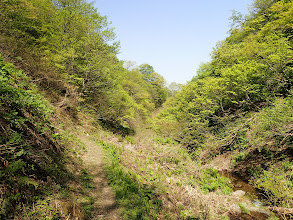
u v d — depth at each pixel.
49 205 3.66
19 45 9.28
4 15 9.15
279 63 11.45
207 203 7.35
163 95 48.72
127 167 8.92
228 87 15.16
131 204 5.34
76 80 14.72
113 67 16.08
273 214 7.01
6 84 5.03
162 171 9.76
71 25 14.27
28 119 5.32
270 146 10.62
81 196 4.81
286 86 12.05
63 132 8.52
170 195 7.16
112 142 13.17
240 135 13.12
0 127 4.15
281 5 12.86
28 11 10.24
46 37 11.45
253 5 20.09
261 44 12.52
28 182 3.60
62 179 5.00
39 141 5.36
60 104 11.52
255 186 9.52
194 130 15.53
